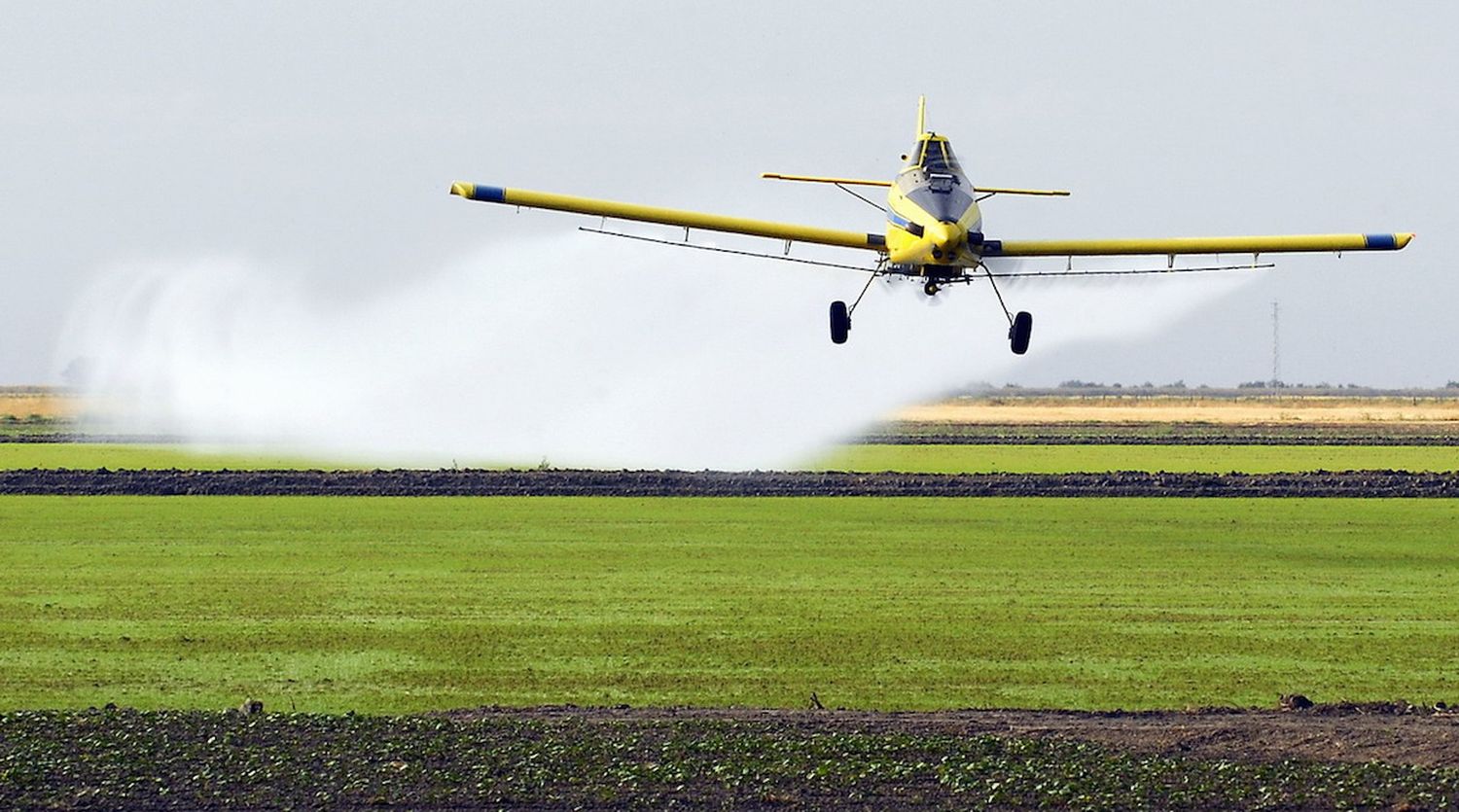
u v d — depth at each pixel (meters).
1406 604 69.94
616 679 54.53
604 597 70.81
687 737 43.72
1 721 44.78
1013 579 76.62
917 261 74.56
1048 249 79.81
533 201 78.44
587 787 39.00
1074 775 40.00
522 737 43.66
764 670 55.94
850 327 81.94
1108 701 51.66
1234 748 43.03
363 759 41.25
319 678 54.78
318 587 73.50
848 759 41.38
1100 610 68.00
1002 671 55.91
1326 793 38.72
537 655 58.38
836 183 87.19
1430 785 39.19
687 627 63.75
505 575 77.38
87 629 63.22
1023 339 81.56
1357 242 83.56
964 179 77.00
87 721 45.06
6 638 61.38
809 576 77.25
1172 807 37.72
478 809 37.66
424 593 71.94
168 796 38.34
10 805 37.59
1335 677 55.22
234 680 54.47
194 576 77.00
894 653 58.69
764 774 39.91
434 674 55.34
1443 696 52.44
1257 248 82.31
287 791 38.81
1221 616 66.81
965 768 40.34
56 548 86.69
